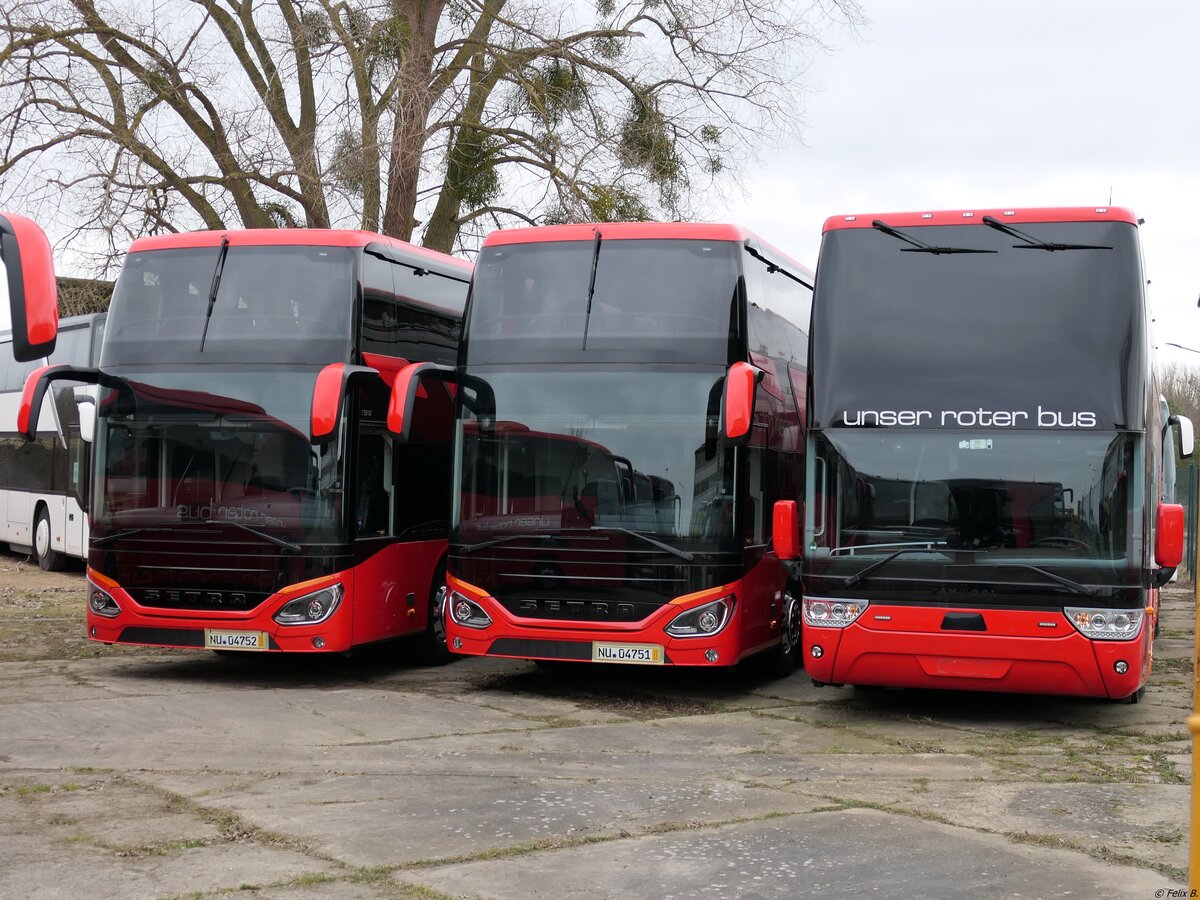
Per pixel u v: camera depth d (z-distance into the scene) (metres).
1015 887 5.79
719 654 10.95
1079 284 9.88
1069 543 9.57
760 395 11.97
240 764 8.46
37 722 9.83
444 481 13.77
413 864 6.12
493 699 11.44
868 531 9.94
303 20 22.84
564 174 23.05
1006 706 11.20
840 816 7.10
